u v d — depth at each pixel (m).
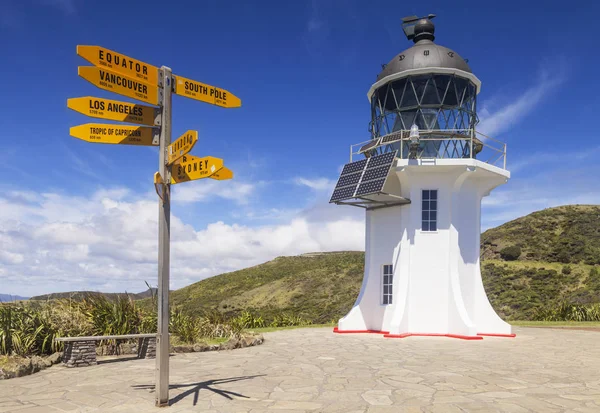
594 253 52.81
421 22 19.22
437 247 17.20
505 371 9.76
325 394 7.59
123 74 6.43
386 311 17.75
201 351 12.55
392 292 17.91
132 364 10.30
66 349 10.08
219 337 14.97
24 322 10.80
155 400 6.75
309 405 6.89
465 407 6.84
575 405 6.97
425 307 17.00
